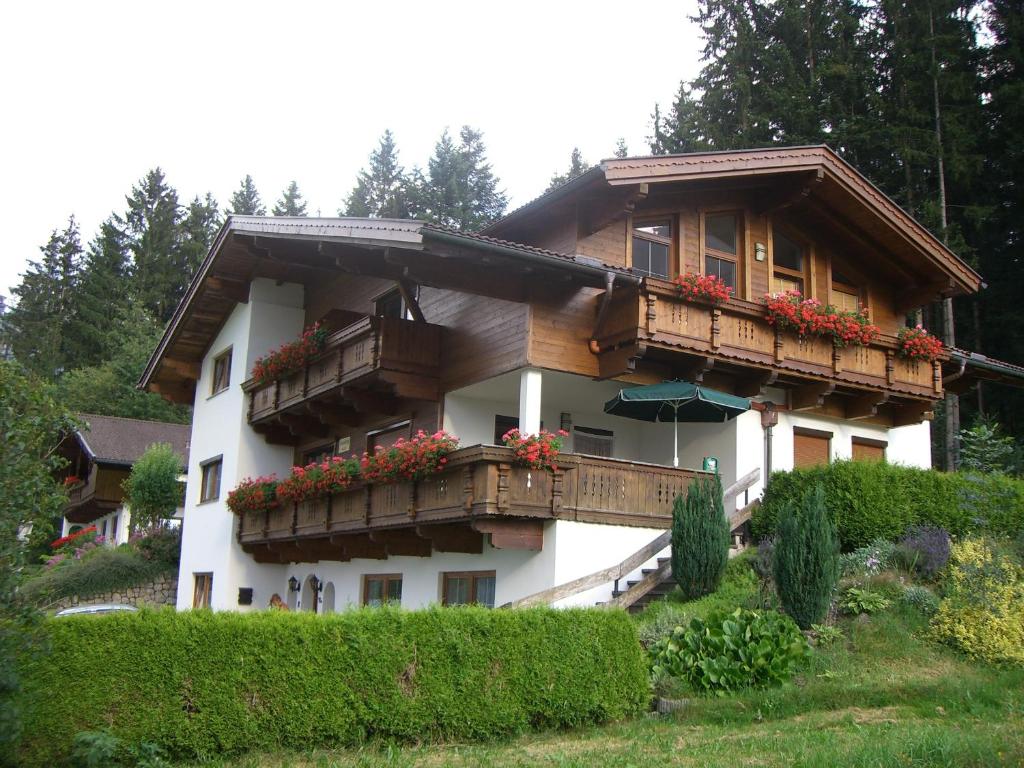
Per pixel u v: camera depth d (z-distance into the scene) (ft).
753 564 48.70
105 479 123.44
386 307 70.44
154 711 29.45
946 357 66.33
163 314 207.21
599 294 55.16
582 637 35.76
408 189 201.77
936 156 97.45
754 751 29.40
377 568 65.16
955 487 53.11
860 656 39.65
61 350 198.08
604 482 50.31
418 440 52.44
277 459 81.10
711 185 59.16
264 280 81.97
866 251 66.49
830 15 116.06
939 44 99.76
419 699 32.81
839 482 50.47
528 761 29.55
